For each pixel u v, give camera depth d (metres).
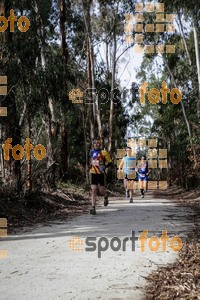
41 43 13.16
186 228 8.18
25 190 11.84
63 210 12.50
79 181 23.22
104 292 4.18
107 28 28.14
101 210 12.26
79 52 27.70
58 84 13.01
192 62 26.48
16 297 4.06
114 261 5.46
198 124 22.05
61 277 4.73
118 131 33.50
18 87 12.31
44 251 6.17
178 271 4.86
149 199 17.73
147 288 4.30
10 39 12.02
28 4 12.88
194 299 3.86
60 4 21.73
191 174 23.59
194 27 20.23
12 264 5.38
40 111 13.49
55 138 16.55
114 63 27.67
